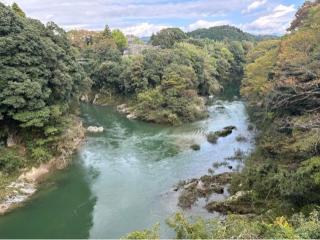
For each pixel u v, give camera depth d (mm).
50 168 34500
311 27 41156
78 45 99188
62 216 26391
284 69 35281
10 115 31922
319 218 16922
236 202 26578
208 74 81625
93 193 30312
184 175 34250
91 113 65125
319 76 27172
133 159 39094
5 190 28766
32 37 33719
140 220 25609
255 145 41375
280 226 14742
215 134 48031
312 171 21391
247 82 56500
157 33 112438
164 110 56656
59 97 38250
